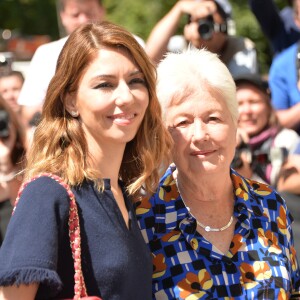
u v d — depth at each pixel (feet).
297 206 32.04
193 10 40.06
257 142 36.63
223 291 21.98
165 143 21.63
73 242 18.83
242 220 22.89
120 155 20.36
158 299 22.00
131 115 19.80
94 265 19.02
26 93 38.96
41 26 112.68
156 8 89.45
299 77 40.86
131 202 21.47
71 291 18.83
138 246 20.33
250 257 22.49
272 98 41.81
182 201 22.82
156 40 40.04
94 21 20.48
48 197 18.72
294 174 32.40
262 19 45.75
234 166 32.12
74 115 19.97
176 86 22.20
